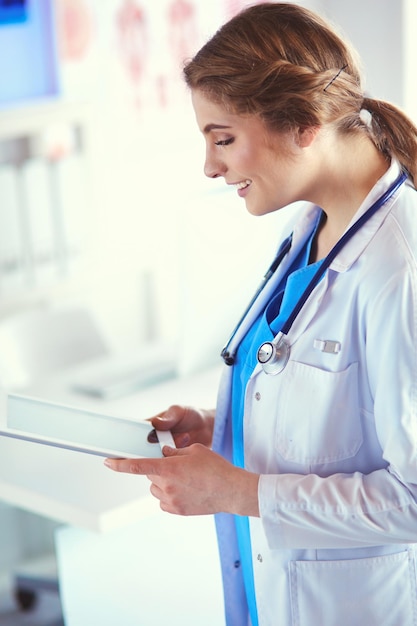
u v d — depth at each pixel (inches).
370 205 60.2
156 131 187.9
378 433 57.7
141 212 188.5
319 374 60.0
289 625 63.9
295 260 69.2
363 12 172.1
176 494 60.6
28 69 174.6
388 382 56.0
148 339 194.5
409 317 55.9
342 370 59.5
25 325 142.3
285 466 62.0
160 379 123.8
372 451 60.9
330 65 58.2
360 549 62.5
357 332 59.3
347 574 62.4
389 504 56.9
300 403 60.7
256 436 63.9
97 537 97.4
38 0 173.0
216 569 94.0
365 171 61.3
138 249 186.9
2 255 161.5
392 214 59.6
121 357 133.3
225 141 58.3
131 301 189.5
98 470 92.7
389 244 58.3
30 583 134.2
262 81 55.8
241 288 117.5
